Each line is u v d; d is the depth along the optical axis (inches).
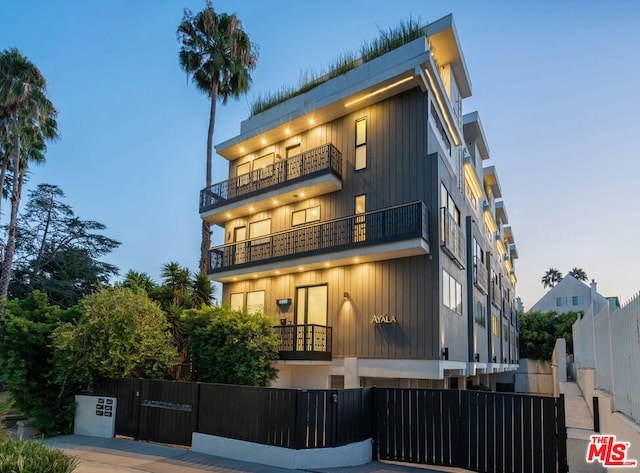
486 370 895.1
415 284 581.6
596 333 410.6
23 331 528.4
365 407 420.5
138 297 558.9
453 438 382.9
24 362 524.1
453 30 707.4
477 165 1023.0
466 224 791.1
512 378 1470.2
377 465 392.2
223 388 421.4
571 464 324.8
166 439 454.9
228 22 988.6
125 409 498.3
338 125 708.0
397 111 643.5
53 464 218.1
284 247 735.1
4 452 220.5
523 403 350.6
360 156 672.4
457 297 668.1
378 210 600.4
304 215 724.7
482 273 875.4
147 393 483.2
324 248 637.3
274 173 751.1
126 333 511.5
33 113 1061.8
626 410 265.7
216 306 635.5
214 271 776.3
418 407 404.5
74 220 1537.9
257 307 730.2
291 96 840.9
